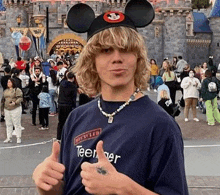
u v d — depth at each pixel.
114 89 3.68
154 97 31.98
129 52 3.63
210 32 77.69
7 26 62.38
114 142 3.50
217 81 21.69
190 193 11.06
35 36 49.06
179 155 3.45
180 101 27.91
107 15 3.67
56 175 3.49
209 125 21.45
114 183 3.20
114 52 3.60
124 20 3.66
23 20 62.03
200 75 29.11
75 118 3.87
